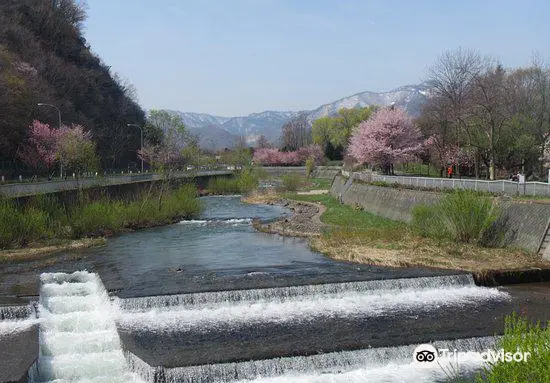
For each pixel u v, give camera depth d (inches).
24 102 2145.7
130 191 1774.1
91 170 1701.5
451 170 2037.4
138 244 1133.7
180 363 477.7
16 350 507.8
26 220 1083.9
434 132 2256.4
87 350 540.1
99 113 3440.0
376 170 2714.1
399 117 2191.2
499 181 1085.8
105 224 1268.5
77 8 3956.7
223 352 507.2
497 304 672.4
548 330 335.3
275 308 660.1
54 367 496.7
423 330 570.3
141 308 644.7
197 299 664.4
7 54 2246.6
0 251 1002.7
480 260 847.7
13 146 2220.7
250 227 1429.6
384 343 525.7
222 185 2783.0
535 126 1875.0
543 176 1845.5
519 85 2171.5
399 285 730.2
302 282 727.1
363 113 4909.0
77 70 3334.2
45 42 3250.5
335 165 4562.0
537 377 288.4
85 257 973.8
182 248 1079.6
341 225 1341.0
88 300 674.8
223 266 879.1
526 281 778.2
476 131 1861.5
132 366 497.4
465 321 602.2
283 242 1154.7
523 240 903.1
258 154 5068.9
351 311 647.1
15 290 716.7
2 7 2967.5
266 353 501.0
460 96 1929.1
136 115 4121.6
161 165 1689.2
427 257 877.2
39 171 2324.1
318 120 5580.7
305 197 2299.5
